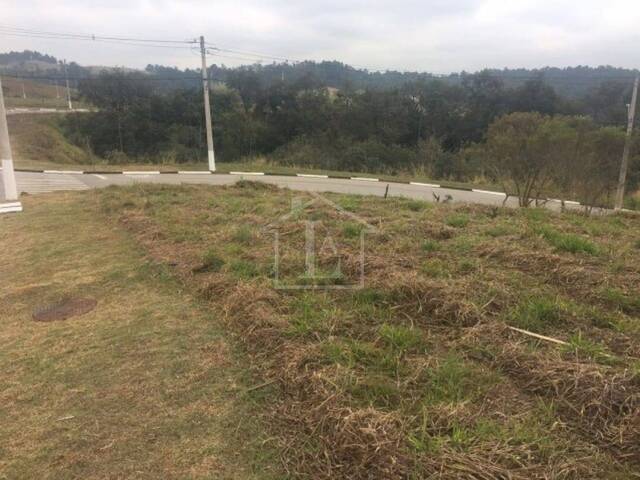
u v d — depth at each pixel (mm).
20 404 2746
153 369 3016
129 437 2416
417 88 37688
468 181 24703
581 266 4141
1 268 5445
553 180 10938
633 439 2055
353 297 3658
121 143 38188
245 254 4859
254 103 40344
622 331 3002
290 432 2342
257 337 3205
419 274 4039
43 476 2189
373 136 36188
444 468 1915
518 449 2006
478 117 36000
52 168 23719
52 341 3510
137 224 6723
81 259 5496
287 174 23062
